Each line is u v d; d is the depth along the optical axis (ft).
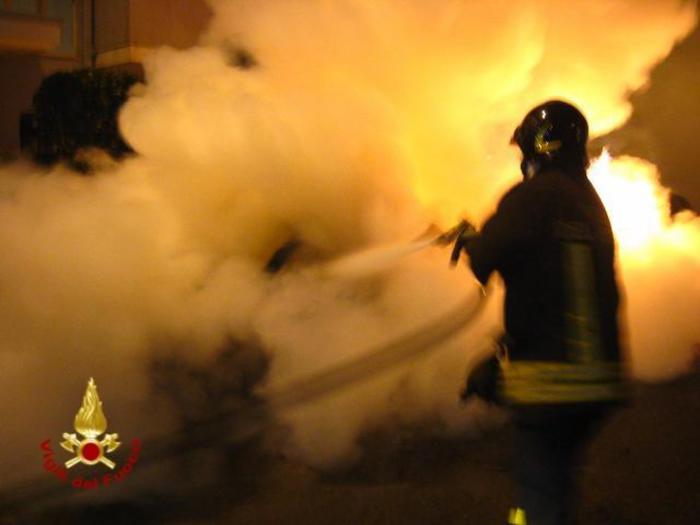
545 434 11.62
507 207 11.99
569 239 11.76
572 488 11.96
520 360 11.75
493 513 15.49
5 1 35.42
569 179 12.36
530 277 11.76
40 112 30.25
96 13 38.65
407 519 15.29
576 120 12.67
